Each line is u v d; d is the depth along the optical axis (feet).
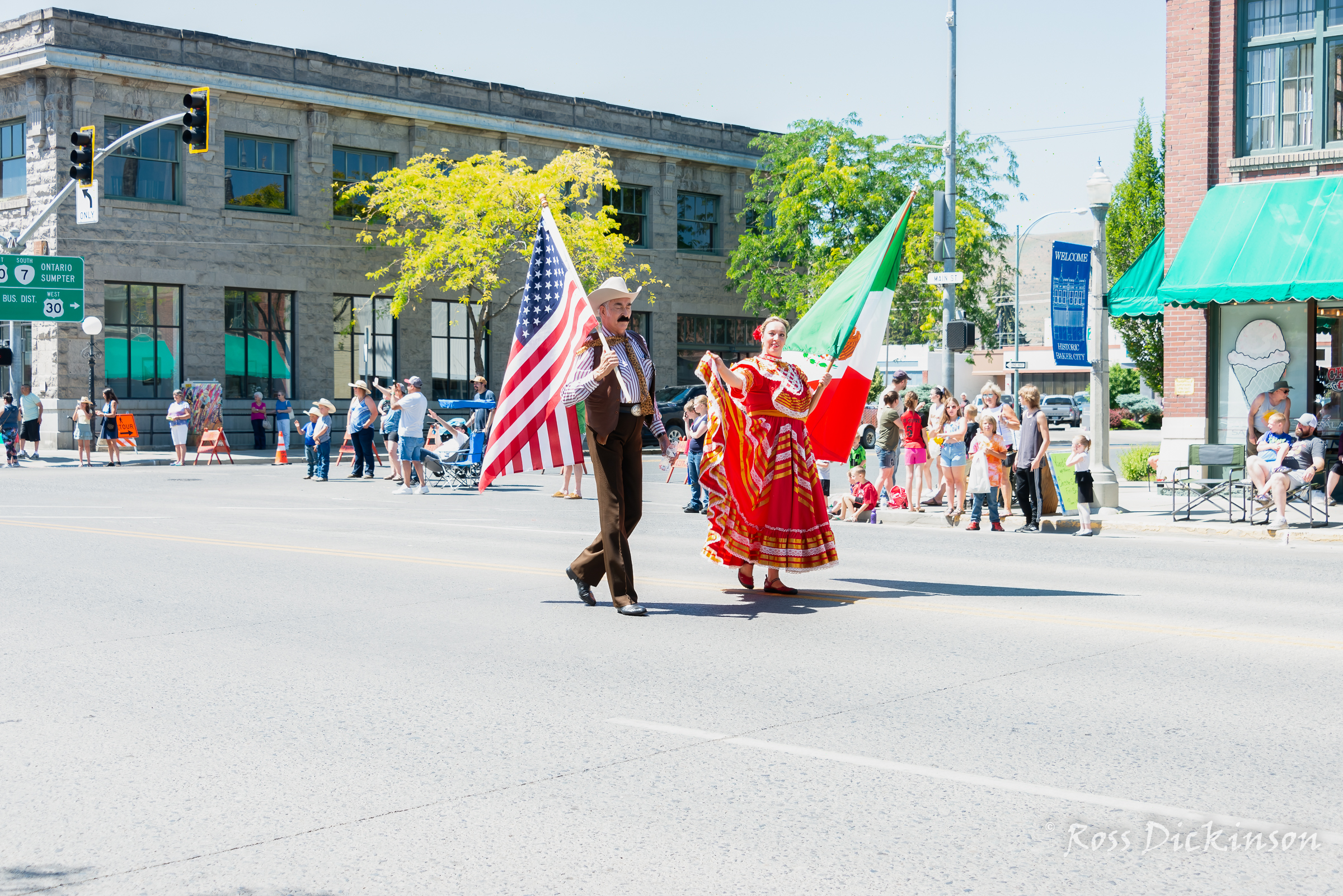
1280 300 58.95
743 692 21.52
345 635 26.86
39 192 107.65
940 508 61.36
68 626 27.94
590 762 17.44
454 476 74.74
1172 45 66.64
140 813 15.40
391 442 80.74
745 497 31.37
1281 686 21.88
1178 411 67.67
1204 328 66.74
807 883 13.12
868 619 28.76
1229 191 64.49
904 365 226.79
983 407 59.00
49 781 16.71
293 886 13.10
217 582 34.71
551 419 32.71
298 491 74.02
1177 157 66.59
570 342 32.55
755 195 150.71
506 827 14.85
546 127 136.46
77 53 105.81
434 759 17.62
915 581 35.65
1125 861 13.74
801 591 33.30
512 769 17.13
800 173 140.05
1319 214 60.64
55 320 101.50
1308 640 26.05
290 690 21.83
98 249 108.17
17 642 26.14
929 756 17.71
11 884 13.21
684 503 66.95
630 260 144.66
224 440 102.42
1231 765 17.22
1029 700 20.92
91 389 101.04
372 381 126.72
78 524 51.52
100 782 16.63
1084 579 36.22
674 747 18.17
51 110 106.42
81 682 22.44
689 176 151.02
